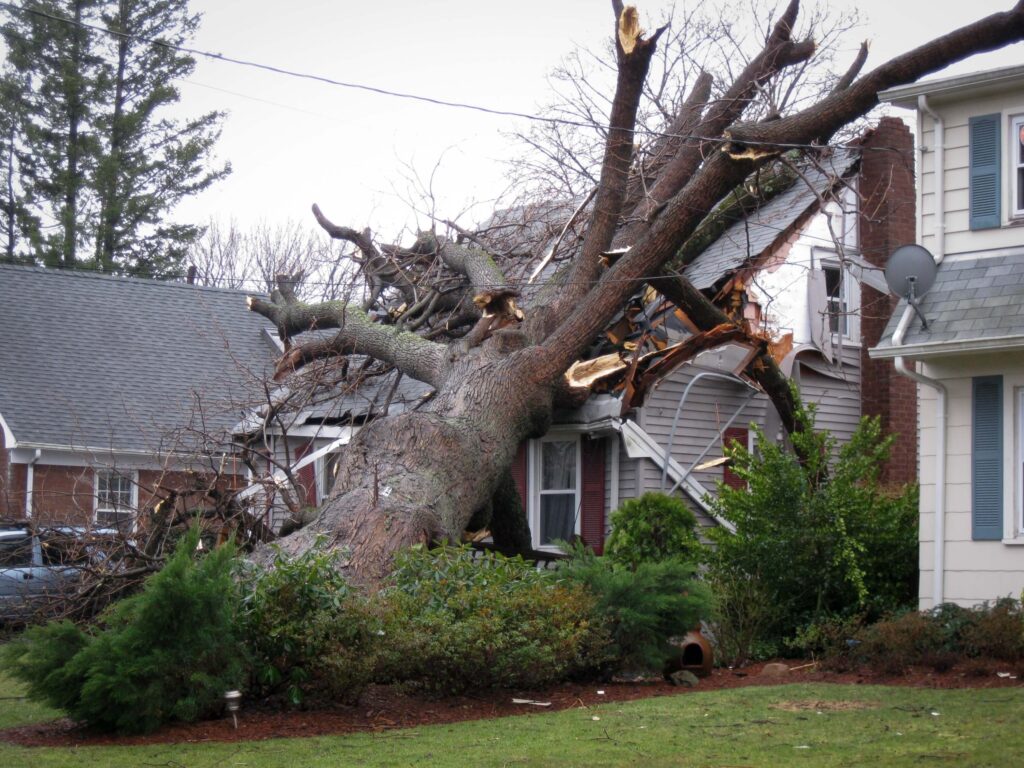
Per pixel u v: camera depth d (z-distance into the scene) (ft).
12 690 35.70
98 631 27.86
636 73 44.83
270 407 50.67
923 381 40.34
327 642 27.96
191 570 26.84
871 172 61.05
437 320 58.95
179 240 125.90
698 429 54.29
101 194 120.37
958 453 40.19
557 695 31.76
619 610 33.27
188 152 124.98
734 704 29.43
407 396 60.95
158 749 24.25
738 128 43.50
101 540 41.93
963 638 34.63
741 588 40.34
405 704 29.60
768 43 55.11
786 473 42.24
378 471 39.52
